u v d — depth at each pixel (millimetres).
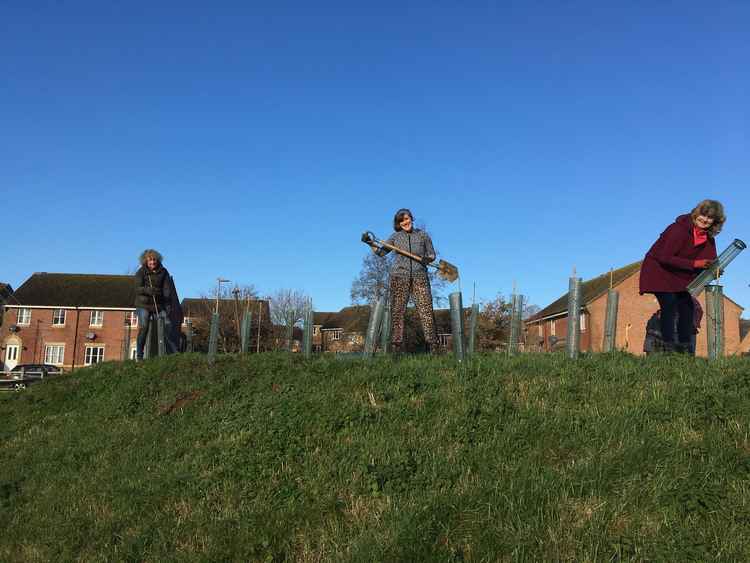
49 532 5273
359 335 46500
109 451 6820
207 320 47125
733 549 3348
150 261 11031
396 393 6090
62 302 53812
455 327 7141
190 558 4332
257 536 4363
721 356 6582
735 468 4047
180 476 5488
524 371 6203
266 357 8836
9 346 52812
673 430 4641
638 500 3869
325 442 5438
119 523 5121
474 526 3836
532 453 4559
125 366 10094
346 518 4348
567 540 3590
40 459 7129
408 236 8422
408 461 4699
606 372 6027
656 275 7402
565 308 44156
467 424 5160
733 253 6680
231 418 6605
